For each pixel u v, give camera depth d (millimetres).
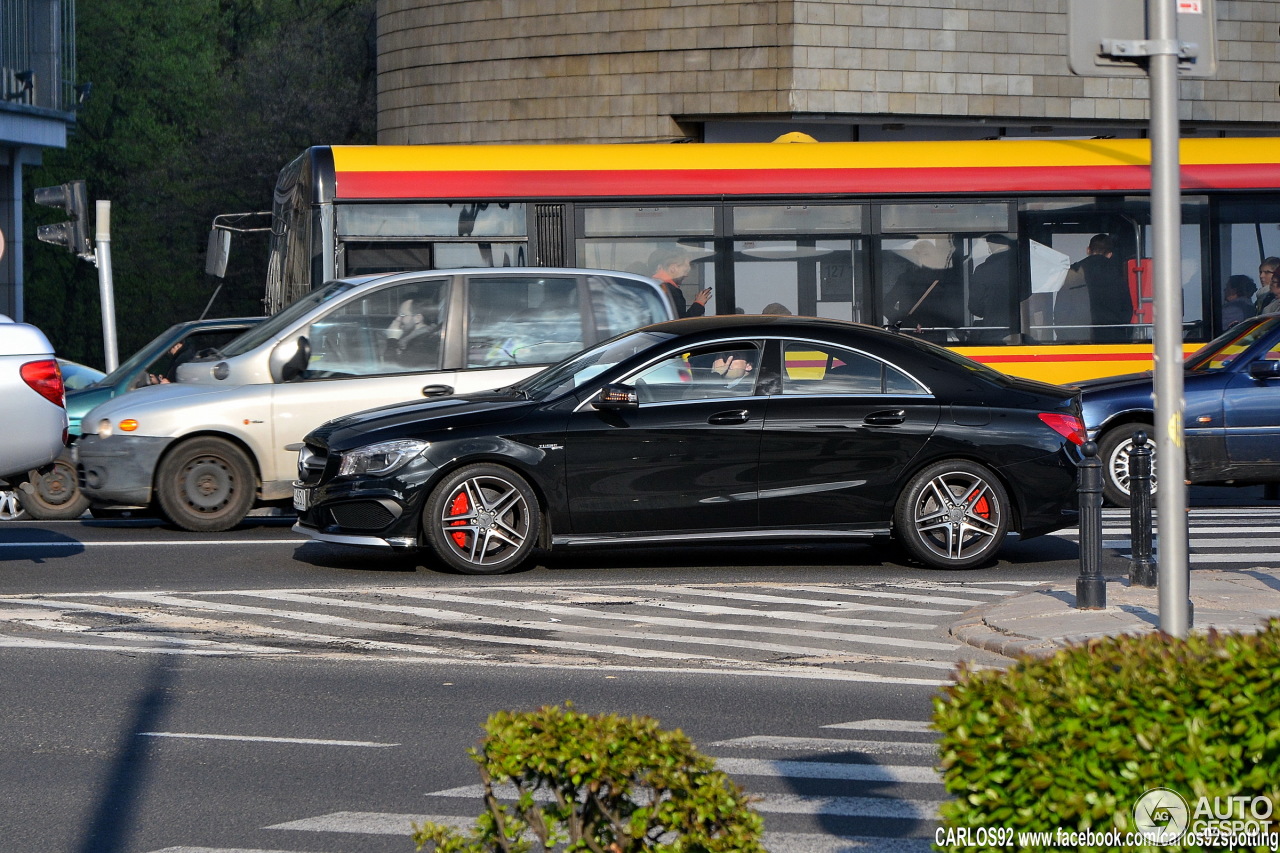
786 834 7371
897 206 23281
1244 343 20484
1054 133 36469
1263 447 19984
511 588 14625
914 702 10156
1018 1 35344
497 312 18172
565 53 35344
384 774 8414
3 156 43469
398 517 15070
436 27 36719
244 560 16312
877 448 15383
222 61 78062
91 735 9266
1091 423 20938
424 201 22531
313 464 15688
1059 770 4488
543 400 15383
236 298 65625
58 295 73312
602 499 15195
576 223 22844
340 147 22766
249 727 9461
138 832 7398
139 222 70875
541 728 5113
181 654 11641
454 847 5266
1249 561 16203
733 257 23078
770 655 11727
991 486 15586
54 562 16172
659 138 34938
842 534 15438
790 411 15367
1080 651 5082
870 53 34375
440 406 15625
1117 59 8188
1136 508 13773
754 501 15289
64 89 46062
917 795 8008
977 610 13195
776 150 23266
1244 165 23859
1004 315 23391
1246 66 36281
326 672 11031
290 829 7434
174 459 18109
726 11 34219
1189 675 4734
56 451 15602
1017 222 23438
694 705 10062
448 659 11516
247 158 62719
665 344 15508
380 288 18062
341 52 63938
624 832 5031
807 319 15930
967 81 35062
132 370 20578
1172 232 8094
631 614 13367
